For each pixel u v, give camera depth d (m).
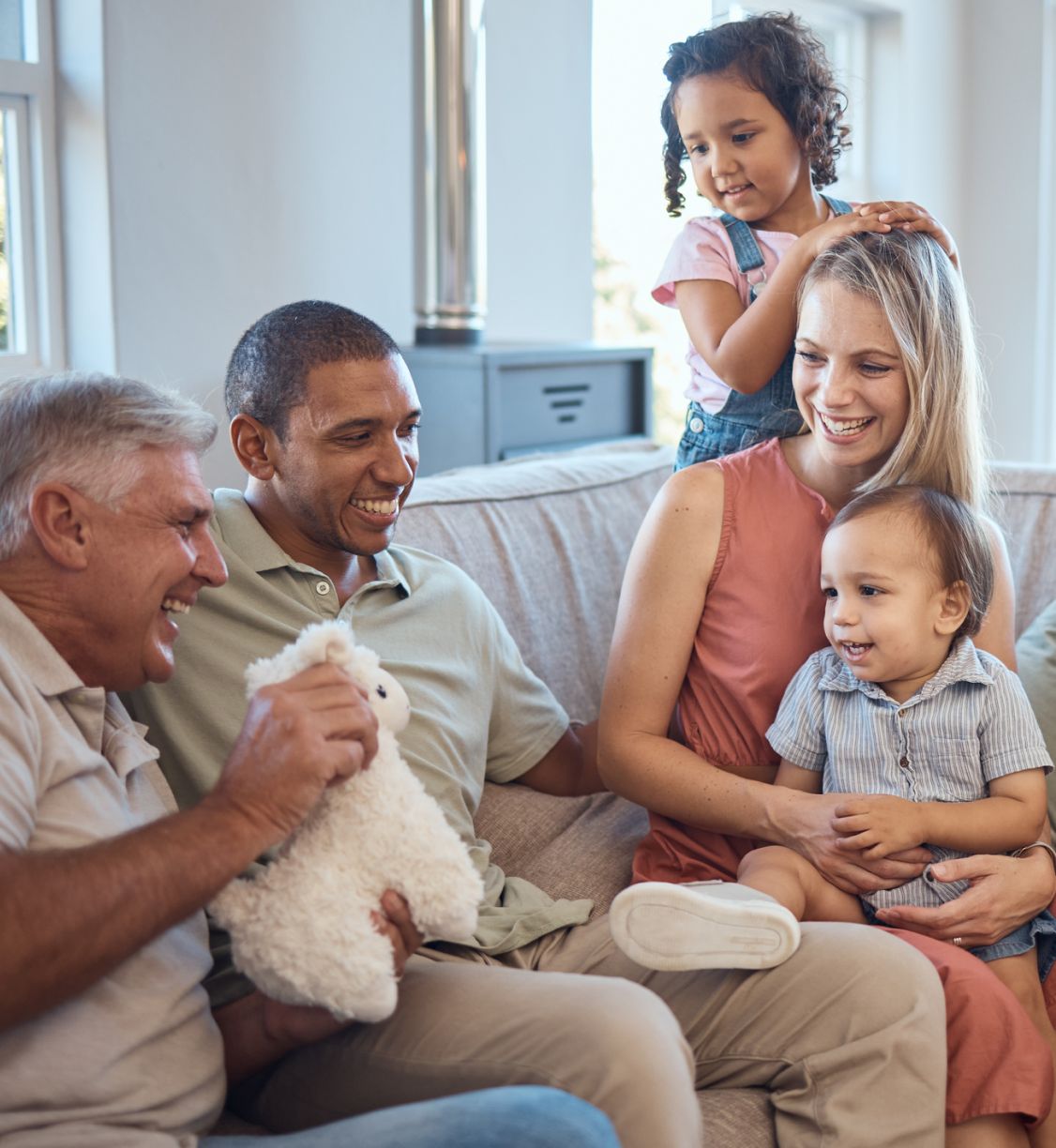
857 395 1.62
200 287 3.12
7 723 1.11
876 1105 1.32
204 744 1.47
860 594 1.60
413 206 3.57
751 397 2.07
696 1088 1.44
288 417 1.53
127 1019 1.12
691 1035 1.43
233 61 3.13
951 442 1.67
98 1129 1.06
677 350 5.31
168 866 1.06
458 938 1.23
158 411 1.24
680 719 1.75
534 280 4.08
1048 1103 1.37
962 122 5.09
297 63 3.29
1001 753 1.59
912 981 1.35
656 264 5.05
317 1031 1.25
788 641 1.69
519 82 3.93
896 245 1.64
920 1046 1.32
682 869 1.67
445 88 3.38
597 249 5.11
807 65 2.06
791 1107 1.36
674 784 1.64
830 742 1.63
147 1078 1.12
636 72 4.52
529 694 1.81
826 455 1.67
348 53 3.42
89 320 2.96
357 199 3.49
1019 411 5.08
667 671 1.69
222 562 1.31
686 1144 1.18
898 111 4.77
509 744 1.78
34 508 1.19
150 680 1.28
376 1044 1.28
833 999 1.36
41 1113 1.05
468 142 3.41
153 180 2.99
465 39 3.37
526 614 2.03
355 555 1.65
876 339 1.60
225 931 1.39
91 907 1.02
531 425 3.37
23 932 0.99
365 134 3.49
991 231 5.11
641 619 1.70
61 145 2.92
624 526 2.31
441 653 1.65
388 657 1.59
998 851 1.58
